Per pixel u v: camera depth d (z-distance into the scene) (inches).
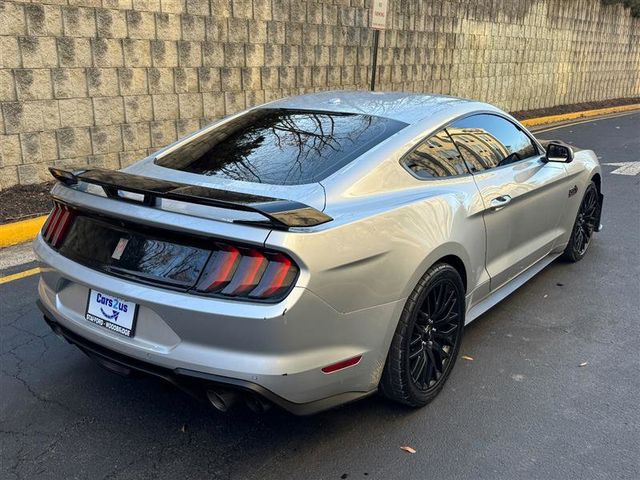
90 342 108.4
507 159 162.7
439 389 129.5
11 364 138.4
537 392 133.4
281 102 154.6
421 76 509.7
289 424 119.8
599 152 457.7
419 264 113.4
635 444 115.6
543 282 197.9
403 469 107.3
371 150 122.6
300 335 94.4
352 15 416.2
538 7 657.0
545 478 105.5
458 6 531.5
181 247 98.3
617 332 163.5
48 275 116.3
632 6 864.9
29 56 257.9
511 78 649.0
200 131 148.5
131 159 306.0
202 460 108.5
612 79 888.9
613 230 257.9
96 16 277.1
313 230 96.0
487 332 162.2
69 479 102.7
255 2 346.9
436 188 128.8
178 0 308.5
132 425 118.1
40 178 272.5
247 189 111.7
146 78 303.6
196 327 94.0
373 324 106.4
